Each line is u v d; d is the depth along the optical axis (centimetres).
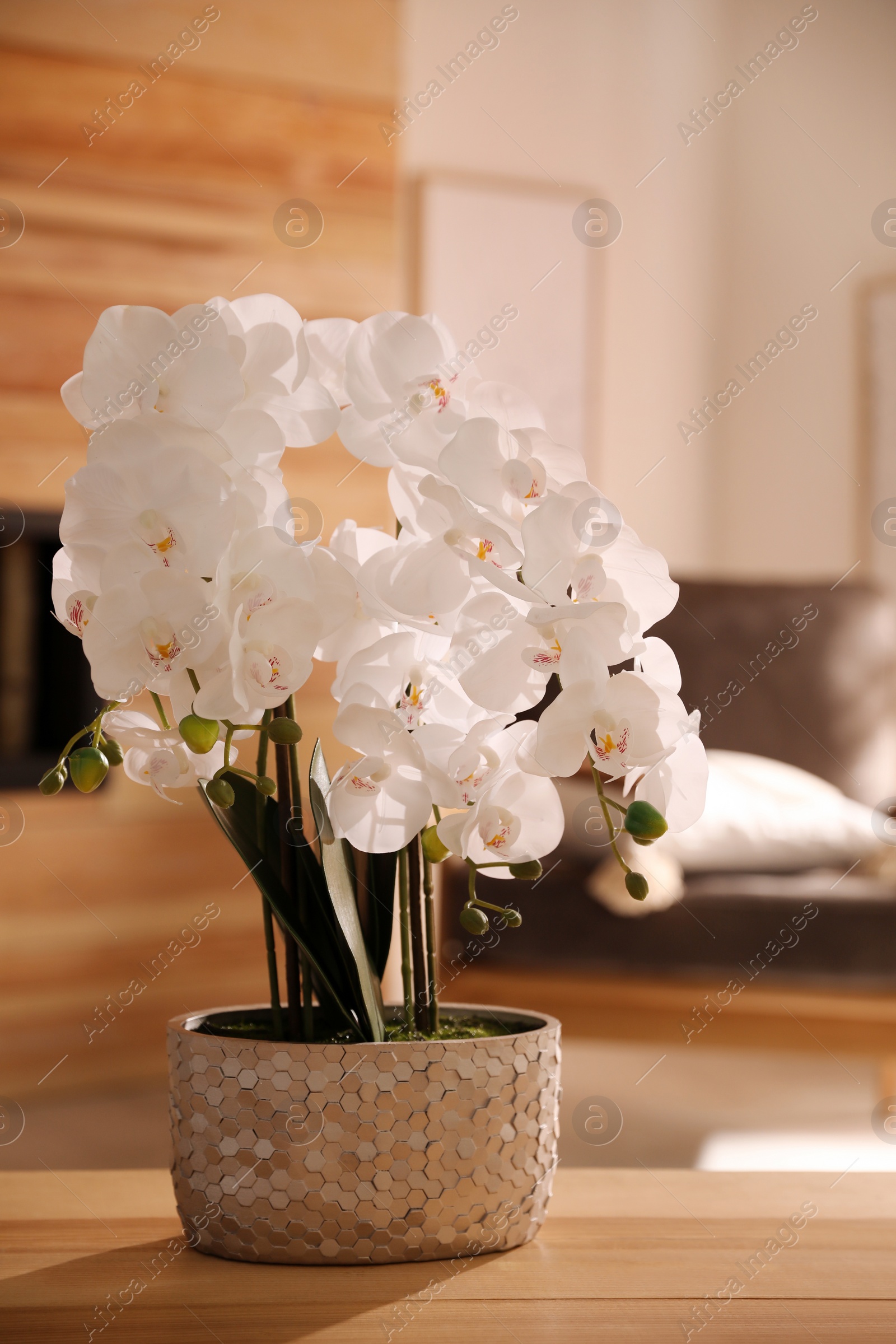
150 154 561
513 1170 195
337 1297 189
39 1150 448
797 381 760
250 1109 192
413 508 193
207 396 188
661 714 188
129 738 192
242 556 187
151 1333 185
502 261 721
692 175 757
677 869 434
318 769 197
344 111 593
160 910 564
